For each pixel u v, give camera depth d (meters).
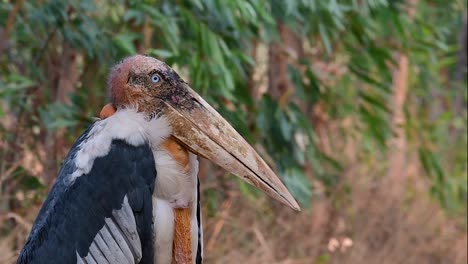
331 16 10.77
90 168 5.91
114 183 5.88
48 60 11.09
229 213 11.38
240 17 10.05
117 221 5.89
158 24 9.77
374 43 11.85
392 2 11.55
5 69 11.09
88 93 10.82
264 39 10.87
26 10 10.38
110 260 5.89
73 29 10.27
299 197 11.38
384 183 13.13
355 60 11.84
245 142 6.17
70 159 6.05
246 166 6.16
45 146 10.66
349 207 12.56
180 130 6.07
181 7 10.03
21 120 10.67
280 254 11.58
